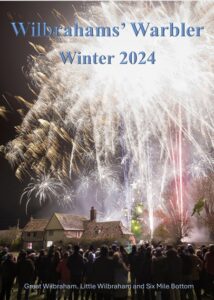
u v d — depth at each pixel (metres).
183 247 13.09
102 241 45.72
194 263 12.01
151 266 11.84
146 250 12.25
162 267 11.20
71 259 12.08
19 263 12.64
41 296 15.03
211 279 12.09
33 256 14.47
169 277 11.10
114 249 12.13
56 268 12.59
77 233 52.88
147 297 12.05
